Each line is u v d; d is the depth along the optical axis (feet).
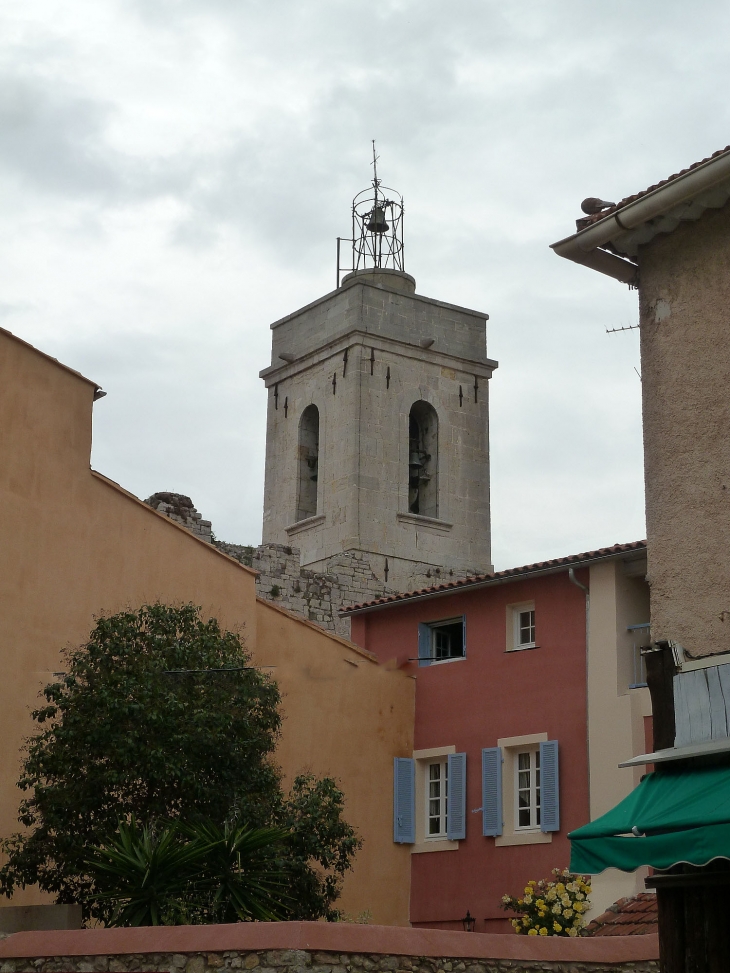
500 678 90.99
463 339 168.04
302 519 163.73
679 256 46.11
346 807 89.51
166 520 82.53
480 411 167.53
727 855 36.78
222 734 63.62
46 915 57.93
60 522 77.30
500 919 86.48
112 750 61.52
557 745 86.22
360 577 130.93
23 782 63.57
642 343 46.52
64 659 75.41
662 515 44.55
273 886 59.98
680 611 43.37
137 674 64.28
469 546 163.02
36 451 77.10
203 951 46.73
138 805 61.72
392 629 98.68
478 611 93.81
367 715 92.48
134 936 47.98
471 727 91.76
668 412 45.21
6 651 73.00
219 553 84.74
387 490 158.61
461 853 89.92
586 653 86.43
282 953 46.01
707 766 40.96
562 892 78.07
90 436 80.18
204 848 55.67
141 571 80.43
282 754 86.58
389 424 160.56
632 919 71.77
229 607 84.53
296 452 165.07
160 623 68.39
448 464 163.84
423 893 91.09
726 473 43.21
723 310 44.50
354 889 88.69
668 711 42.78
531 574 89.76
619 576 86.17
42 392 78.13
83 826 61.11
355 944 47.50
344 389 160.56
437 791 93.71
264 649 87.76
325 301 165.68
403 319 163.84
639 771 81.56
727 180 43.70
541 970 52.31
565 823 84.69
